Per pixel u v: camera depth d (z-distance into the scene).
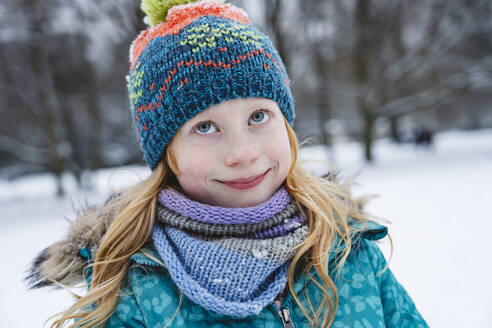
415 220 4.70
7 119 13.06
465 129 25.88
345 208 1.27
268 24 7.22
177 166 1.03
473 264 3.21
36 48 10.48
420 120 24.09
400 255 3.54
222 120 0.95
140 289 1.00
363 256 1.15
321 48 11.84
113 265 1.05
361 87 12.67
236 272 0.93
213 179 0.97
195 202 1.01
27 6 9.52
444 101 13.13
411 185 7.31
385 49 12.81
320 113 13.95
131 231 1.09
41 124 11.55
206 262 0.94
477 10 11.92
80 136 13.40
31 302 3.19
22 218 7.89
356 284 1.09
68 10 7.90
